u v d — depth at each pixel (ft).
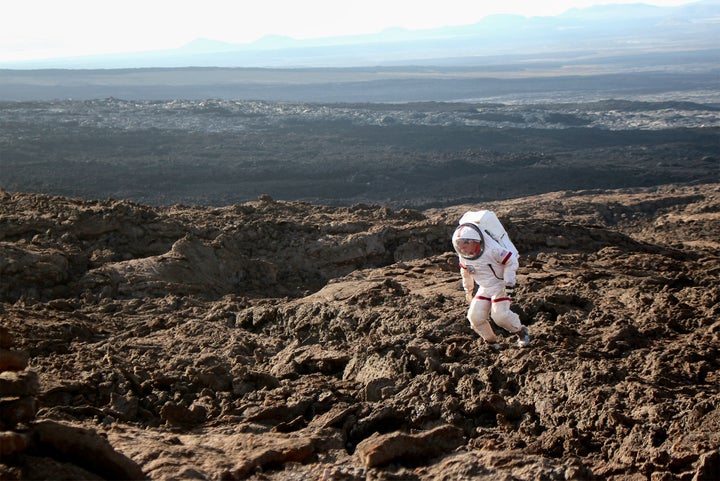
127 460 19.49
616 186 215.31
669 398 25.99
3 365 19.72
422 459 22.44
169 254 50.55
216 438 23.99
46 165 218.18
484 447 23.84
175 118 321.73
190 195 195.11
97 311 42.29
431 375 28.30
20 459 18.48
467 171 231.50
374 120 343.87
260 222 60.80
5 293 43.80
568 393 26.76
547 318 35.70
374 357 30.68
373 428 25.77
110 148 252.01
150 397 28.25
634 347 32.24
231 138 280.72
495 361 29.68
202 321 38.78
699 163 250.98
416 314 35.06
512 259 29.58
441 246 60.49
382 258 58.75
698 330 34.24
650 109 411.34
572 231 65.36
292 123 326.65
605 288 42.55
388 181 216.74
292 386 29.27
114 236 54.90
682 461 21.94
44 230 53.42
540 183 216.95
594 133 322.75
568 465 20.95
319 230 61.36
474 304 30.30
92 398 28.04
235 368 30.35
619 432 24.31
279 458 22.31
